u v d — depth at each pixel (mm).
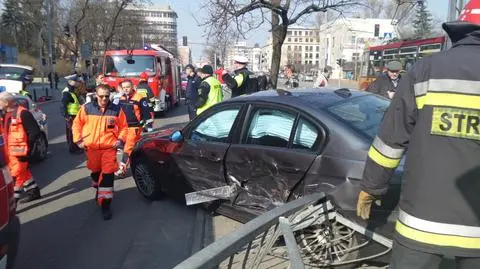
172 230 5301
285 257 3391
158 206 6195
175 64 23656
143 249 4766
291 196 4352
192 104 12344
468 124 1959
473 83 1962
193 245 4828
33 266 4477
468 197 1965
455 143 1976
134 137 8609
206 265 2021
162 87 18469
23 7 64375
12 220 3713
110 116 5895
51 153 10562
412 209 2072
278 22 11359
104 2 53562
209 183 5316
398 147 2191
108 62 18234
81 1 50125
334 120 4160
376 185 2279
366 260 3744
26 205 6555
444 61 2035
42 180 8008
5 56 60781
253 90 9586
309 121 4305
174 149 5844
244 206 4871
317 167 4086
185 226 5434
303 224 3557
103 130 5859
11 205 3736
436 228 2000
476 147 1957
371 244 3697
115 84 17641
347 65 44938
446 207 1981
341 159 3939
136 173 6684
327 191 3900
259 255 2967
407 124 2148
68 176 8266
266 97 4887
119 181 7863
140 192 6680
